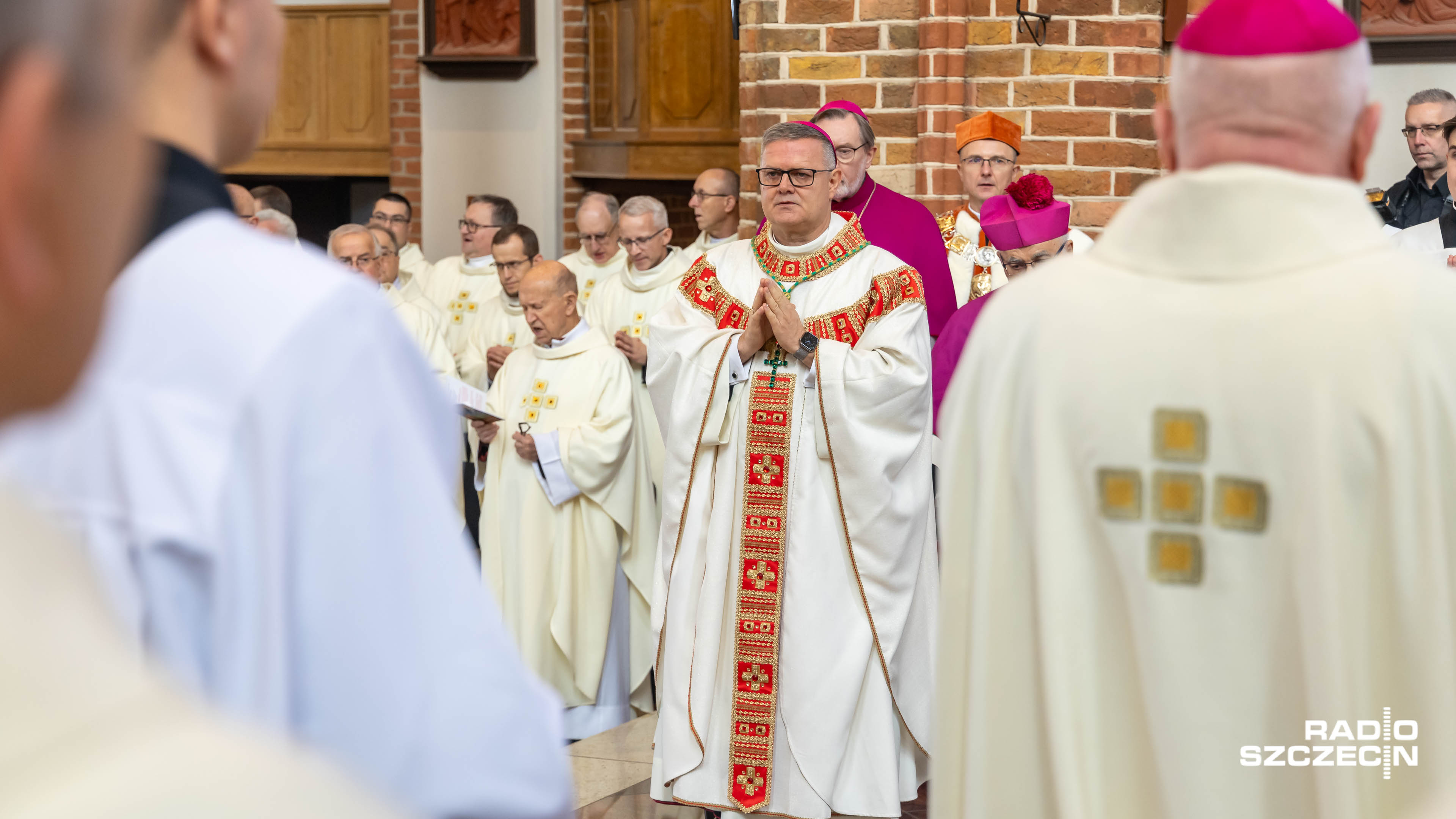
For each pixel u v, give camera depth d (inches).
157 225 34.1
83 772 14.0
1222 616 55.1
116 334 32.8
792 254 148.0
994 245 157.4
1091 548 58.4
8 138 18.1
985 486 60.9
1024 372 59.6
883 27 227.6
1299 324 52.9
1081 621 58.6
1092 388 56.9
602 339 198.4
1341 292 52.7
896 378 138.0
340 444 33.1
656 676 151.2
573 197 356.5
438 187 365.1
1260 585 54.3
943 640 63.7
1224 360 54.1
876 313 144.6
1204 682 55.4
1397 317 51.8
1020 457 59.9
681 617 144.3
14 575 14.7
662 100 331.3
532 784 34.8
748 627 141.8
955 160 225.5
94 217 19.8
